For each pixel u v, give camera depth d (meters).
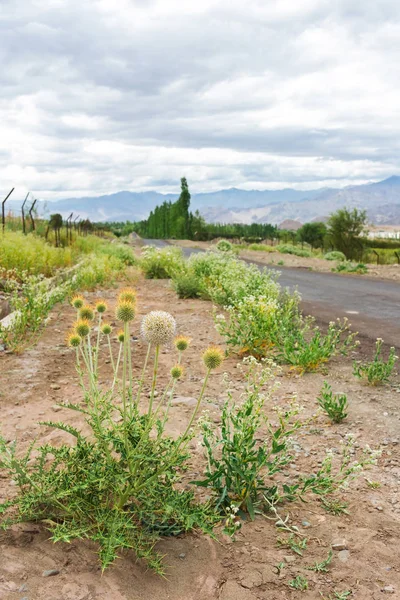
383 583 2.81
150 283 17.38
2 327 8.14
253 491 3.65
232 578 2.83
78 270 15.98
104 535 2.86
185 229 103.62
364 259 47.97
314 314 12.04
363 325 10.66
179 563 2.92
